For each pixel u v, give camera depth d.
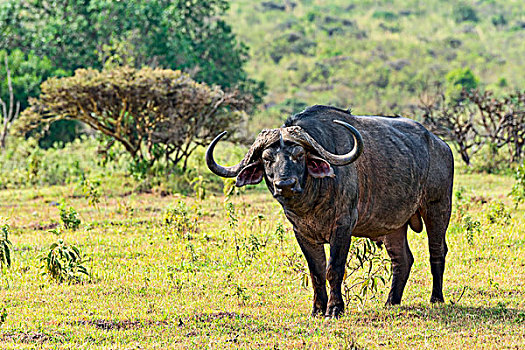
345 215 29.20
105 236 50.03
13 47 144.88
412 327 27.92
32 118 81.56
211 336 27.05
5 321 29.72
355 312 30.47
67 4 147.62
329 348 24.95
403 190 31.59
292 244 45.38
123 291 35.69
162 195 71.44
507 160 92.50
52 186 78.81
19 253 44.69
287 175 26.50
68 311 31.64
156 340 26.75
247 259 41.62
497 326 27.67
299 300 33.59
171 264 41.22
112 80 75.81
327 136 29.52
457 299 33.38
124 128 80.88
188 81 79.00
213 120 81.31
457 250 43.25
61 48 145.88
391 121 33.50
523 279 36.75
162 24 141.88
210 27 164.88
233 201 65.31
